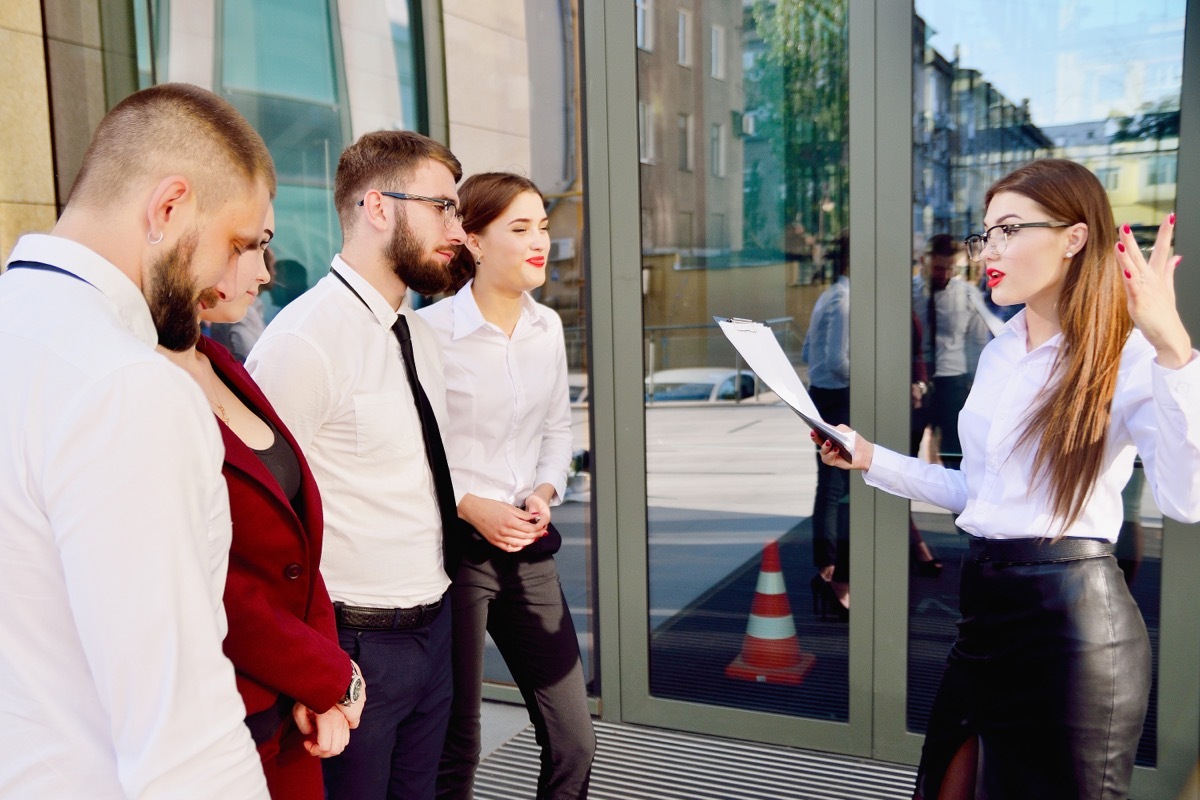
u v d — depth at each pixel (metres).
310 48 3.13
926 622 2.68
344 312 1.72
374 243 1.77
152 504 0.88
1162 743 2.46
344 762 1.70
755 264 2.77
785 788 2.62
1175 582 2.40
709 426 2.86
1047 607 1.63
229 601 1.22
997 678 1.70
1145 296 1.44
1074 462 1.59
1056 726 1.62
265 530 1.27
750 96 2.71
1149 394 1.55
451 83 3.03
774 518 2.82
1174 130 2.32
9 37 3.05
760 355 1.94
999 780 1.70
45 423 0.88
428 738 1.85
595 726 3.02
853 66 2.57
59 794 0.93
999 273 1.71
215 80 3.19
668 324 2.87
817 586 2.80
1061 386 1.61
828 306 2.70
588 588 3.07
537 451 2.31
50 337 0.91
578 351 3.00
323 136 3.16
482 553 2.14
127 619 0.87
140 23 3.18
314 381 1.64
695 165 2.79
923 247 2.59
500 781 2.73
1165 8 2.30
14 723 0.92
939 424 2.62
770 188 2.72
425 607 1.77
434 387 1.91
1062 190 1.64
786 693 2.86
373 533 1.70
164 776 0.88
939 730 1.83
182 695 0.89
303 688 1.29
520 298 2.27
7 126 3.06
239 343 3.29
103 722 0.95
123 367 0.89
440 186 1.78
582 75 2.88
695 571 2.93
